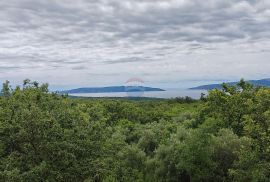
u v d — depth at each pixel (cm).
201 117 4647
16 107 2153
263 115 2383
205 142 3519
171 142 3934
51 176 1948
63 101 2417
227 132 3641
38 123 1955
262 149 2364
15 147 2056
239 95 4050
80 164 2127
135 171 3453
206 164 3509
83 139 2184
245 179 2611
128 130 5022
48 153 2006
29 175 1819
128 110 6456
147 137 4581
